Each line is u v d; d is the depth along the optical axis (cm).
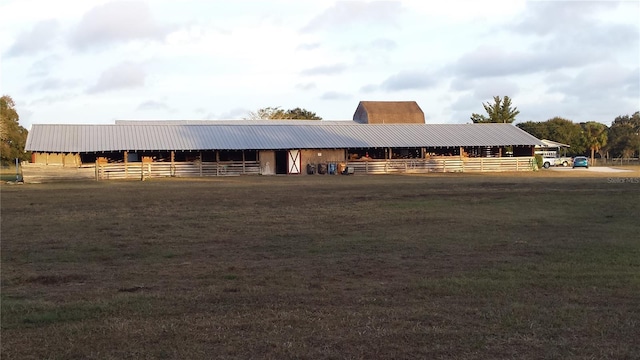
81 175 4422
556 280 965
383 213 1977
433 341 650
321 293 895
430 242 1383
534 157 5991
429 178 4406
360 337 666
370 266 1109
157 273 1069
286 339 662
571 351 617
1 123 8394
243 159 5216
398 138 5762
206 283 978
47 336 685
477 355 606
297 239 1457
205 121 6825
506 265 1096
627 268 1059
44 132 5091
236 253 1273
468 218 1823
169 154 5244
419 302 830
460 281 962
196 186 3544
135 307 816
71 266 1143
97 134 5181
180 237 1502
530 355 605
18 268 1125
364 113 8275
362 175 5062
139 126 5522
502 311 774
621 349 621
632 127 10962
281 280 993
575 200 2352
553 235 1471
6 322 746
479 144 5794
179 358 605
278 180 4225
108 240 1459
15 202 2492
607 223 1684
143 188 3384
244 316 762
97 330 705
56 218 1906
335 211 2048
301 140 5466
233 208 2177
